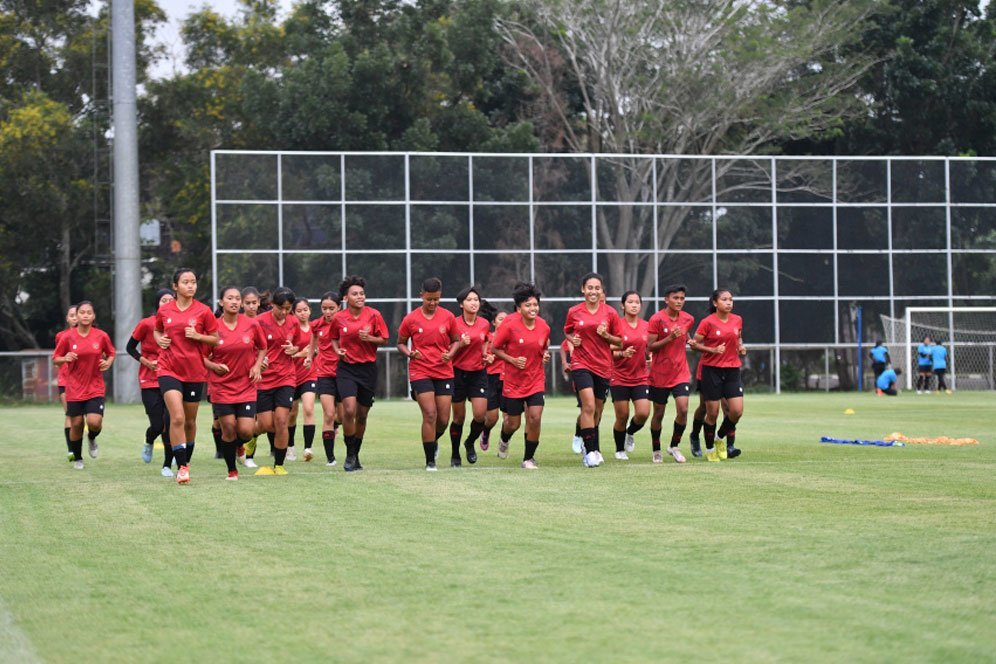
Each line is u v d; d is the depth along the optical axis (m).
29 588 15.01
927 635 11.75
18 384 82.31
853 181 83.31
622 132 97.94
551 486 24.61
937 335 83.31
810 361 82.88
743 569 15.08
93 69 96.69
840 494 22.56
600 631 12.12
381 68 91.81
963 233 84.25
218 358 26.67
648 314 81.75
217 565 16.19
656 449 30.31
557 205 80.88
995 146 103.69
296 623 12.80
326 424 30.86
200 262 100.62
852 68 100.44
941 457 30.44
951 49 102.12
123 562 16.61
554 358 80.62
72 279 101.94
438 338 28.33
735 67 93.62
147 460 32.16
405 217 79.12
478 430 30.39
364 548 17.23
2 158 93.62
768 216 82.62
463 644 11.76
